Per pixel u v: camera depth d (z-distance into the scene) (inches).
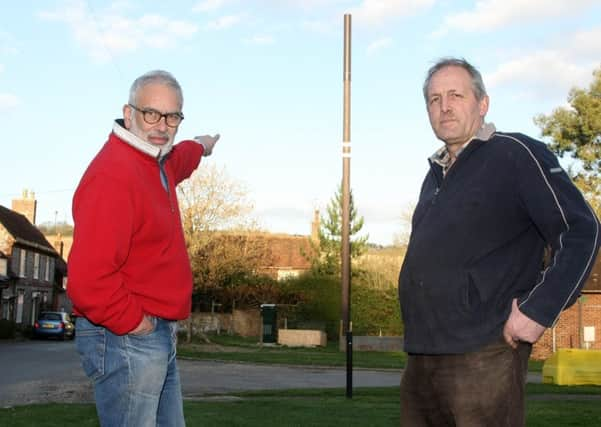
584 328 1091.3
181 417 144.1
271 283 1502.2
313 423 327.0
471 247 125.0
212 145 193.3
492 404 121.6
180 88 139.4
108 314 121.4
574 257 115.0
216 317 1498.5
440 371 127.2
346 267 592.4
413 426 134.2
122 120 140.8
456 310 124.9
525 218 125.3
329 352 1131.3
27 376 645.9
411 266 131.9
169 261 132.6
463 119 130.7
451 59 135.7
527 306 115.6
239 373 736.3
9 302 1648.6
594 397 484.7
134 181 125.9
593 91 1557.6
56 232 3014.3
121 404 130.3
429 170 144.1
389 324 1389.0
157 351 131.3
